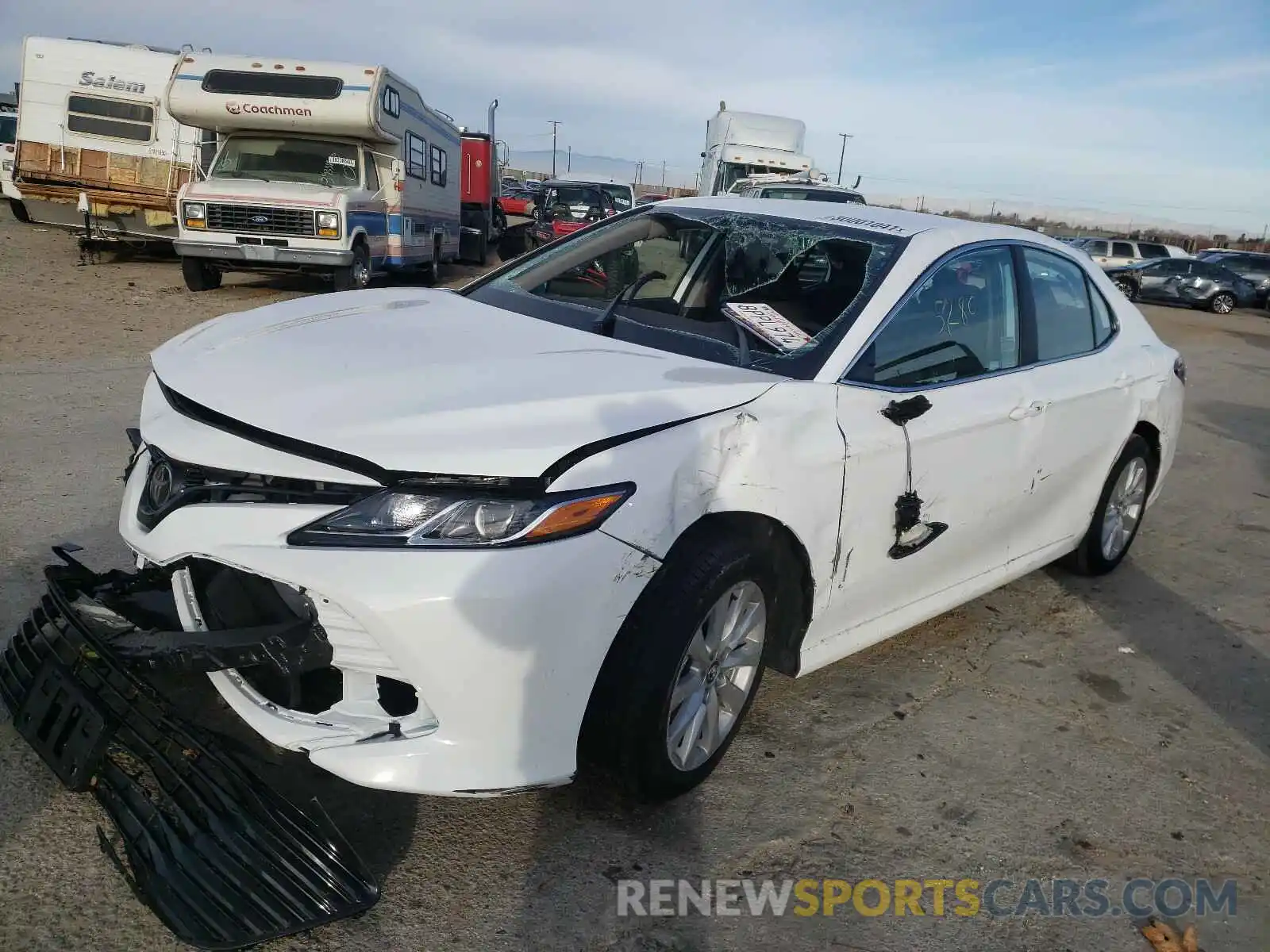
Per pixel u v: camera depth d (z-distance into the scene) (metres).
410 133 14.43
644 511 2.42
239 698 2.43
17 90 14.30
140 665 2.33
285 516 2.27
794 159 20.98
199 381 2.63
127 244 16.48
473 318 3.29
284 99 12.58
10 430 5.82
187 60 12.60
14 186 15.61
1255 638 4.52
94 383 7.23
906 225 3.68
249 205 12.23
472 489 2.25
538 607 2.25
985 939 2.50
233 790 2.26
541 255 4.00
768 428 2.74
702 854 2.68
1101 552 4.84
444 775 2.29
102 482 4.99
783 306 3.32
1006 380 3.70
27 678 2.59
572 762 2.43
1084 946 2.52
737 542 2.68
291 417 2.38
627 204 22.88
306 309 3.39
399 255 14.32
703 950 2.36
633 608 2.51
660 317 3.36
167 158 14.62
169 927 2.05
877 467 3.07
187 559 2.41
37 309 10.42
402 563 2.20
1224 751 3.51
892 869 2.71
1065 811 3.06
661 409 2.58
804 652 3.12
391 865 2.50
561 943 2.32
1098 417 4.25
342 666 2.26
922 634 4.21
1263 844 3.00
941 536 3.48
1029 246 4.05
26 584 3.70
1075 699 3.79
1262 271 28.38
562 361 2.82
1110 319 4.57
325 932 2.26
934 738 3.39
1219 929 2.62
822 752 3.22
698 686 2.75
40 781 2.64
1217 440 9.01
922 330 3.37
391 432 2.30
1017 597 4.71
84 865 2.39
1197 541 5.91
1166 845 2.95
